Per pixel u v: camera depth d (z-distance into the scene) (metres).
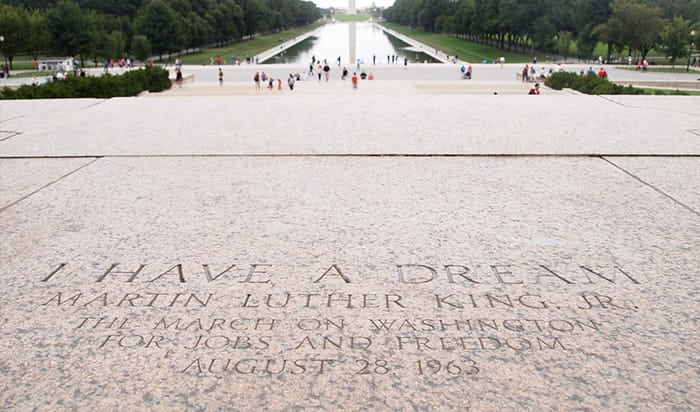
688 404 3.18
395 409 3.17
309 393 3.30
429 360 3.59
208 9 104.12
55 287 4.55
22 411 3.18
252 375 3.46
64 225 5.86
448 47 107.62
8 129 11.36
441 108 13.45
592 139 9.67
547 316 4.07
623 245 5.25
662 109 13.28
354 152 8.77
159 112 13.42
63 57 79.00
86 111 13.88
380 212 6.10
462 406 3.19
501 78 54.28
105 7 106.12
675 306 4.19
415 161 8.26
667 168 7.87
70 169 8.07
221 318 4.07
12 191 7.05
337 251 5.14
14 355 3.68
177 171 7.86
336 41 139.12
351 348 3.72
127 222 5.91
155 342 3.80
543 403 3.20
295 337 3.84
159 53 84.06
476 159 8.38
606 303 4.24
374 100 15.09
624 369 3.49
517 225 5.73
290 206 6.32
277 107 13.92
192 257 5.05
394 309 4.17
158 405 3.21
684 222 5.82
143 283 4.59
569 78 38.72
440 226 5.70
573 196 6.65
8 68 66.88
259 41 130.25
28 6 107.69
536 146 9.12
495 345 3.74
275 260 4.96
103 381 3.42
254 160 8.41
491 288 4.46
